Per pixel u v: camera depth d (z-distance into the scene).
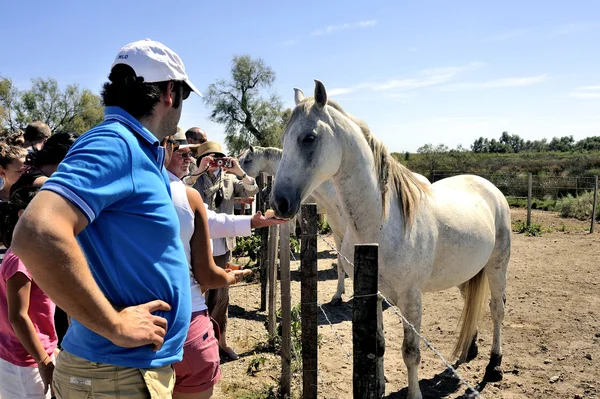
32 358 2.19
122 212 1.27
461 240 3.36
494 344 3.88
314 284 2.62
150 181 1.31
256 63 32.09
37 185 2.10
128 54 1.41
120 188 1.20
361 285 1.58
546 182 18.80
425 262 3.08
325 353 4.44
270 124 32.53
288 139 2.81
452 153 33.94
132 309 1.24
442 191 3.72
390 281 3.01
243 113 32.94
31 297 2.20
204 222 2.17
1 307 2.16
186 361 2.00
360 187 2.89
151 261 1.33
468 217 3.51
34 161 2.38
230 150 33.41
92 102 35.22
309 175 2.76
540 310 5.51
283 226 3.40
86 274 1.09
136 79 1.38
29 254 1.01
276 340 4.50
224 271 2.23
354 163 2.88
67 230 1.06
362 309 1.58
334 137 2.81
